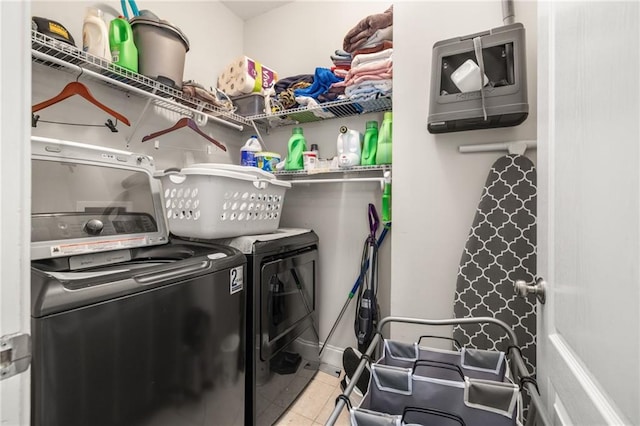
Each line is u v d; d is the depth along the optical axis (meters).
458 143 1.37
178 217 1.39
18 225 0.41
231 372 1.24
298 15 2.28
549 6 0.72
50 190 1.13
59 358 0.68
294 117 2.10
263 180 1.55
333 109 1.91
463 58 1.25
